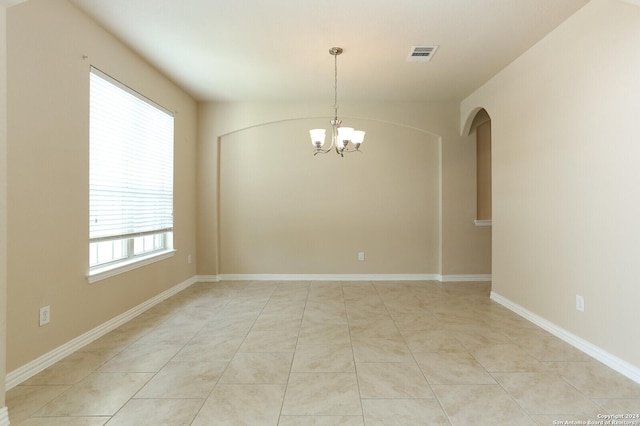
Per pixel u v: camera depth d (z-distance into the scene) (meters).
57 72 2.58
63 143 2.65
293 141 5.45
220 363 2.61
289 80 4.41
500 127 4.12
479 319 3.63
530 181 3.54
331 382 2.32
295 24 3.06
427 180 5.48
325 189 5.47
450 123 5.37
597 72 2.64
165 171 4.37
